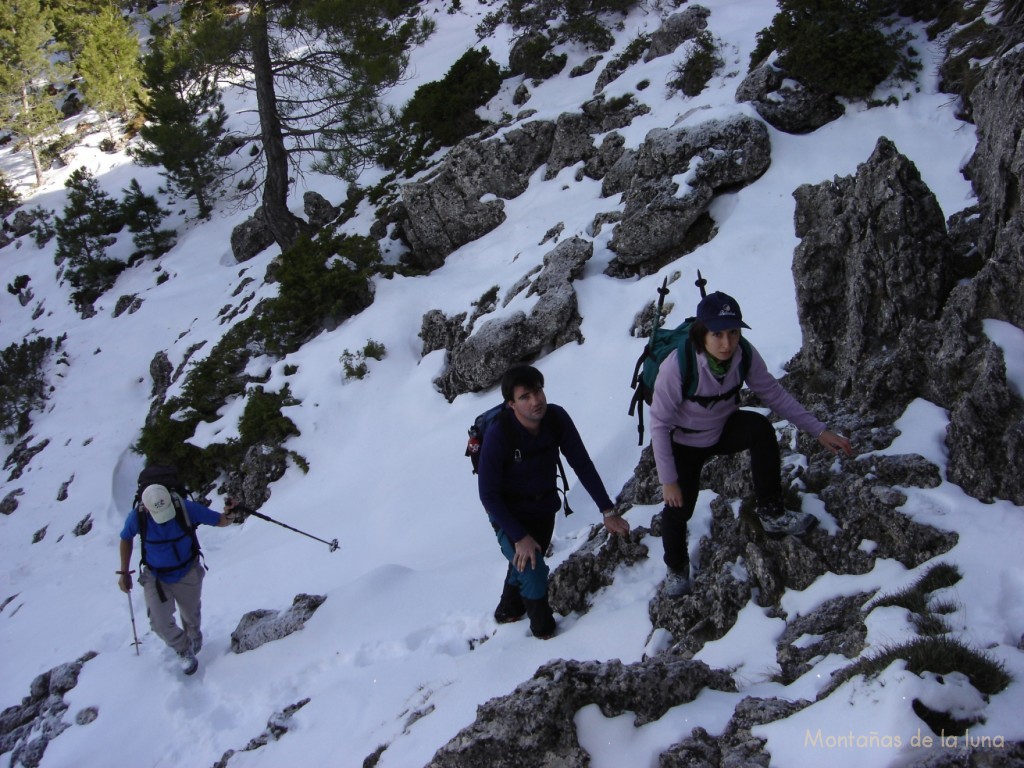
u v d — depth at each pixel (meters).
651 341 4.19
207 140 22.80
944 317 5.11
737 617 4.40
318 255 14.59
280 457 11.72
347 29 16.30
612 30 17.89
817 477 4.85
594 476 4.49
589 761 3.31
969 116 9.94
